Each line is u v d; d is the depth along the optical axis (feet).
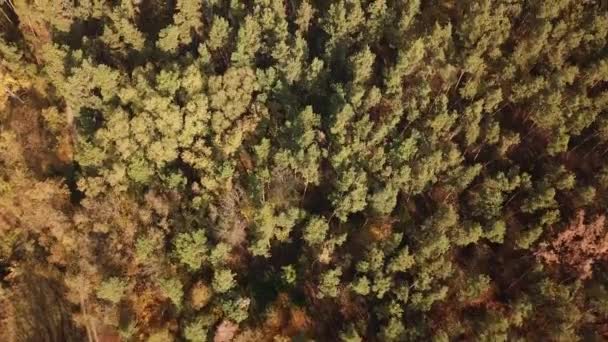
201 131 249.55
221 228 241.35
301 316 237.25
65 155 277.03
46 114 276.62
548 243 222.28
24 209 261.44
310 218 236.63
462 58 244.63
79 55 262.47
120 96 251.60
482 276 217.15
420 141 236.22
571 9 244.01
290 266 235.81
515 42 251.80
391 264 220.43
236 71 246.88
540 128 242.37
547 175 226.38
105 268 241.35
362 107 243.60
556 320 214.07
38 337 254.68
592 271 220.64
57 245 257.75
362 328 227.40
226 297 234.58
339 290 232.32
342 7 249.75
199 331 227.40
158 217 245.65
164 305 244.83
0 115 281.95
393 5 263.49
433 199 242.17
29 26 296.10
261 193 241.55
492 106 237.86
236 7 267.18
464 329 222.07
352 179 227.20
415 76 251.60
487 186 228.43
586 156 239.50
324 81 257.55
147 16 295.89
